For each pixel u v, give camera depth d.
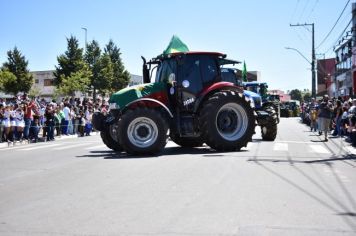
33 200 6.70
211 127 12.47
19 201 6.66
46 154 13.61
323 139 18.78
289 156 11.73
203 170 9.18
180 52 12.79
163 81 13.14
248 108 12.91
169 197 6.71
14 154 14.00
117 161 10.92
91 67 69.88
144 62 14.10
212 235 4.88
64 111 24.47
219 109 12.53
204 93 12.74
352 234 4.90
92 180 8.27
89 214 5.80
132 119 11.76
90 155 12.80
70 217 5.67
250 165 9.88
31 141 20.48
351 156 11.95
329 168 9.59
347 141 17.56
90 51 70.38
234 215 5.68
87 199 6.67
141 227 5.20
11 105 19.30
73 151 14.41
